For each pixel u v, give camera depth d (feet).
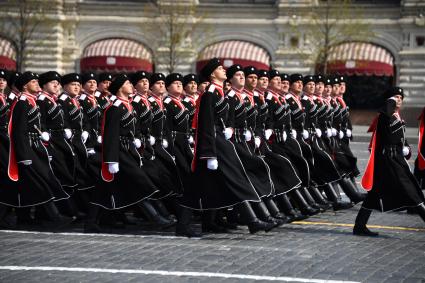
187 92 119.44
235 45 372.38
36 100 115.65
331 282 81.20
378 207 107.55
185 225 108.27
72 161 118.83
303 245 101.60
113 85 111.55
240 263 89.61
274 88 124.06
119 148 110.52
